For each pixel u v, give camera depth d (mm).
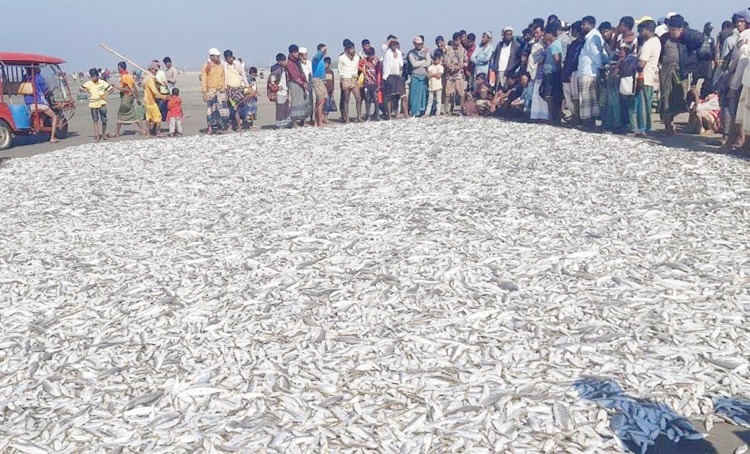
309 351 5469
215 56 18219
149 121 19141
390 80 18625
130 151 15453
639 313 5902
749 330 5559
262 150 14422
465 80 19062
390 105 18906
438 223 8258
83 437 4543
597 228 8023
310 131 16641
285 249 7691
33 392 5137
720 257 7031
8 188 12227
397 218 8555
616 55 15000
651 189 9688
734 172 10531
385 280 6668
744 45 12148
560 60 15578
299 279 6852
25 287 7156
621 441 4309
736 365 5066
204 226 8914
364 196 9852
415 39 18609
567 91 15617
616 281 6520
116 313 6383
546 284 6504
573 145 13008
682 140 13766
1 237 9031
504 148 12883
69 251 8250
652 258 7062
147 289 6871
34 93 18453
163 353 5578
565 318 5855
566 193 9562
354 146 14062
